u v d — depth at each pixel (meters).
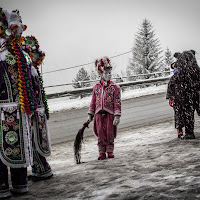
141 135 8.02
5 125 3.60
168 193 2.70
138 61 35.12
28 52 4.30
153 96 17.83
